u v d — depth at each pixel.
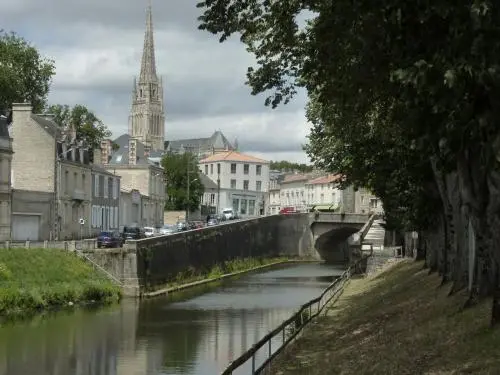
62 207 65.12
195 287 59.56
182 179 118.69
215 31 19.17
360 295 38.50
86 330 35.69
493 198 16.00
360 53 13.32
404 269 44.12
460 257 23.38
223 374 13.71
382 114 23.06
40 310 40.34
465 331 17.12
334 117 28.56
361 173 38.09
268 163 158.00
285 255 95.50
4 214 55.56
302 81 24.20
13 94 74.81
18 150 64.38
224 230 75.31
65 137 68.25
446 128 10.59
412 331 19.92
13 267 42.56
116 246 57.69
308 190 150.12
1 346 31.30
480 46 9.34
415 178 30.20
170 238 58.44
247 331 36.06
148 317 40.72
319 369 18.88
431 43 10.59
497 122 9.96
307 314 31.23
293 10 20.09
